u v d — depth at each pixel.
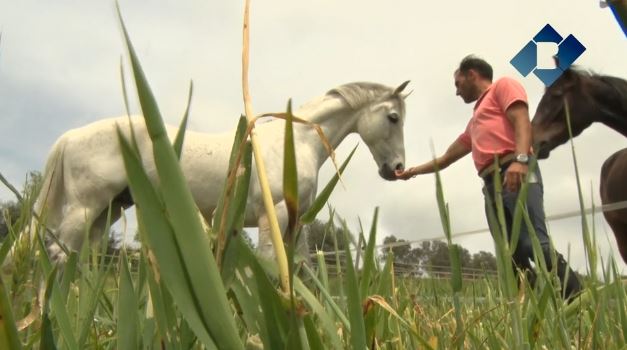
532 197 2.60
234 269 0.34
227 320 0.27
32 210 0.53
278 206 4.70
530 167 0.59
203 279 0.27
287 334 0.33
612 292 0.86
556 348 0.75
